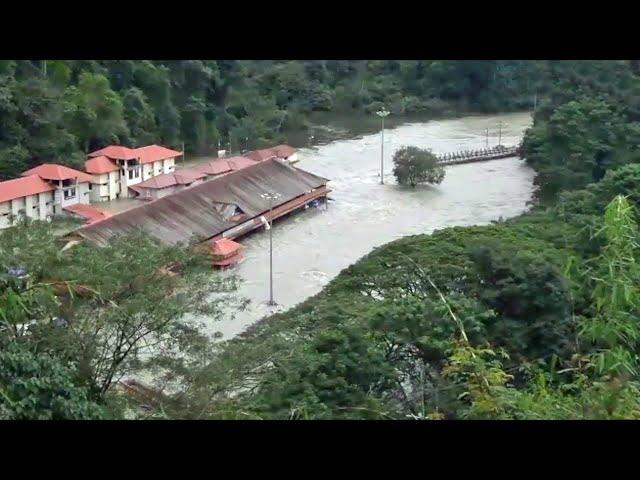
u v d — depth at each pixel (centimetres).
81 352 1066
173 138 4250
